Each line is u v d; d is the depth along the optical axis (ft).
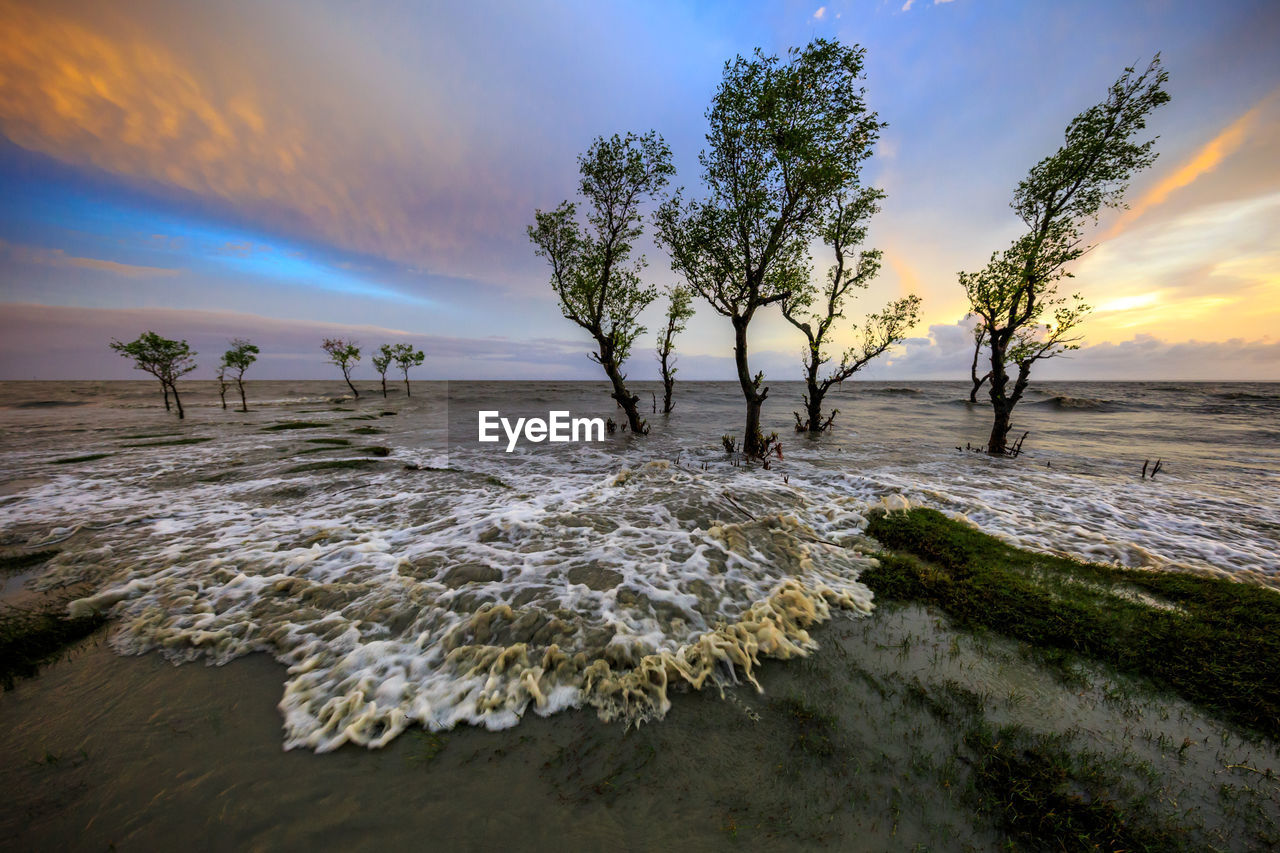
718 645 14.35
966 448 54.08
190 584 18.74
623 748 10.86
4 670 13.70
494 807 9.45
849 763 10.43
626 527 23.00
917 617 16.93
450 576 18.35
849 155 42.42
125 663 14.12
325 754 10.74
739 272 47.52
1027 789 9.57
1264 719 11.78
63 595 18.12
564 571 18.60
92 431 70.49
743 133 42.63
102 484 35.78
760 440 48.73
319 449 53.11
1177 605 17.54
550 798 9.63
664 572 18.54
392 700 12.31
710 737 11.19
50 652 14.66
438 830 9.01
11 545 23.15
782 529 23.88
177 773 10.23
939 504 30.71
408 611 16.24
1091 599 17.84
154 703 12.41
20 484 35.70
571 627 14.97
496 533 22.53
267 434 67.10
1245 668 13.50
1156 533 25.63
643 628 15.21
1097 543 23.70
